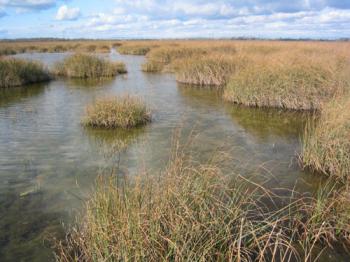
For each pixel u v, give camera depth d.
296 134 9.89
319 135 7.35
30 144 8.98
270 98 13.46
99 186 5.40
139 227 3.92
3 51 44.00
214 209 4.60
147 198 4.54
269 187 6.32
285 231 4.86
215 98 15.39
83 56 24.03
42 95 16.08
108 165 7.45
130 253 3.78
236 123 11.09
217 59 20.19
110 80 21.16
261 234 4.62
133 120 10.59
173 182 4.74
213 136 9.59
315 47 23.70
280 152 8.30
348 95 9.36
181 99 15.06
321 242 4.68
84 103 14.05
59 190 6.30
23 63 20.67
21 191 6.30
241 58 20.36
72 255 4.46
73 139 9.36
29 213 5.52
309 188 6.34
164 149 8.43
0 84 18.88
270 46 30.05
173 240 3.93
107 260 3.82
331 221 4.94
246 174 6.86
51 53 46.44
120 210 4.32
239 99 14.27
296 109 13.08
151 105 13.34
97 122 10.62
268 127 10.65
